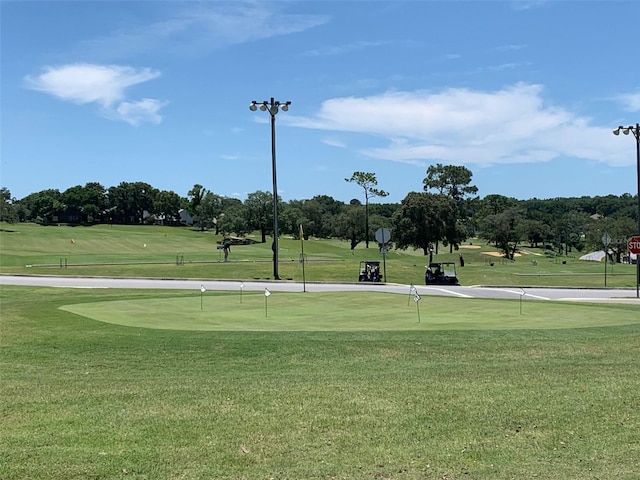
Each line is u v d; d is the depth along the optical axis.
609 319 18.70
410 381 9.10
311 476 5.30
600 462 5.62
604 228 80.75
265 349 12.77
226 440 6.25
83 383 9.31
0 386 9.07
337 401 7.77
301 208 140.88
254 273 43.97
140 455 5.80
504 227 101.19
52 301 23.28
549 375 9.51
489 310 21.09
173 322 17.70
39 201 176.88
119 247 81.44
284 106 37.34
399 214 91.69
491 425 6.73
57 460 5.65
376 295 26.03
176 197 195.25
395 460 5.68
